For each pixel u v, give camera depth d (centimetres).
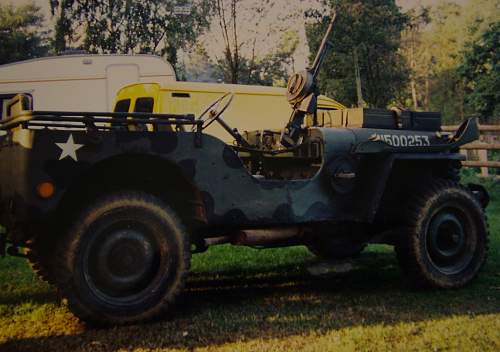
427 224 406
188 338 303
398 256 418
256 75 1650
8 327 325
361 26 1834
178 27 1538
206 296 400
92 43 1577
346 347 280
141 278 328
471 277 420
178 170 352
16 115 315
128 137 322
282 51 1620
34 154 302
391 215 441
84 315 313
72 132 310
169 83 645
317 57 427
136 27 1575
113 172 358
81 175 322
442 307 363
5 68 909
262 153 412
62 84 920
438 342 288
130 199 326
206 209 345
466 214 422
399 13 1983
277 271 486
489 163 1021
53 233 346
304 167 416
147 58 941
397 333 304
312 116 448
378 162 397
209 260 529
